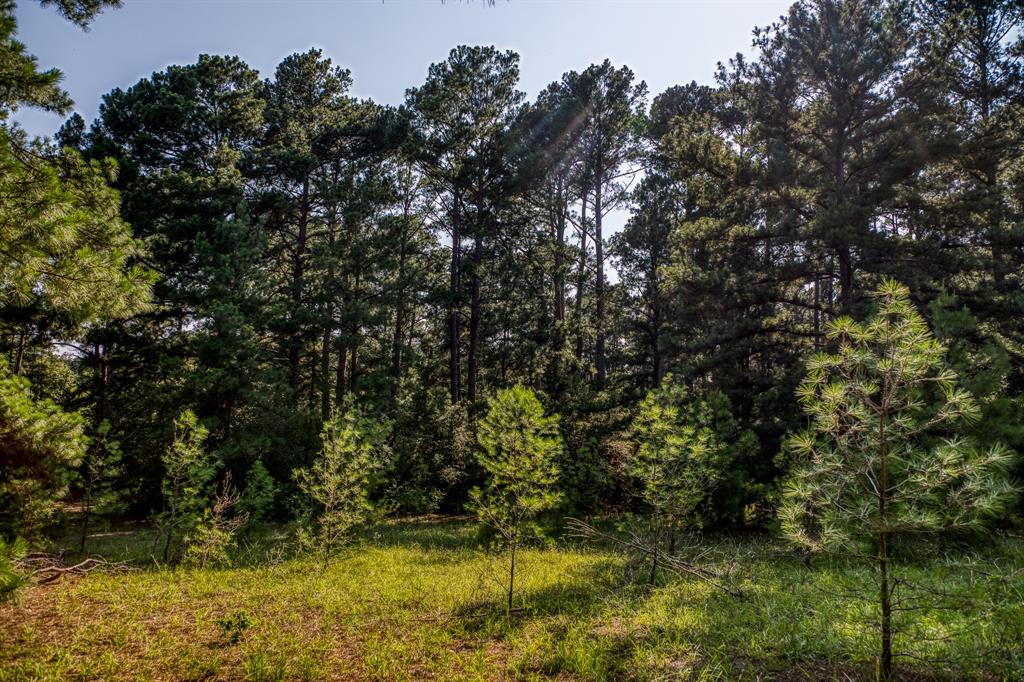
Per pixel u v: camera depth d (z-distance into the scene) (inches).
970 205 605.6
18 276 241.6
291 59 1163.3
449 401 1034.1
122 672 222.5
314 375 1019.9
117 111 951.0
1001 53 783.7
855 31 645.3
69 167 298.8
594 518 640.4
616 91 1047.6
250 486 563.2
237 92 1027.9
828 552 196.1
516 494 334.0
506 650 246.5
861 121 661.3
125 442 715.4
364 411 724.7
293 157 997.2
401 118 1008.9
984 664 188.7
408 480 768.3
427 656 240.2
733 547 476.7
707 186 764.6
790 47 671.1
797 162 681.6
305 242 1091.3
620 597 324.8
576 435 703.7
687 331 919.7
